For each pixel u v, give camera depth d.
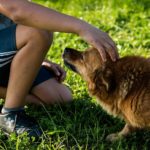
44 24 2.46
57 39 3.99
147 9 4.60
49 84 3.06
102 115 2.96
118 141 2.69
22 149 2.63
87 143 2.64
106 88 2.59
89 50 2.69
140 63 2.56
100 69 2.60
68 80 3.34
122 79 2.55
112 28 4.18
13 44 2.63
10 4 2.44
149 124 2.56
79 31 2.42
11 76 2.69
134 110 2.54
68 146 2.68
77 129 2.83
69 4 5.01
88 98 3.12
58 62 3.58
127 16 4.38
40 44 2.62
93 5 4.90
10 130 2.76
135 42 3.83
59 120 2.90
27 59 2.64
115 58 2.53
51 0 5.20
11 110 2.74
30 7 2.45
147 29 4.02
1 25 2.66
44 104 3.08
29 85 2.71
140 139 2.77
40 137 2.70
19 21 2.48
